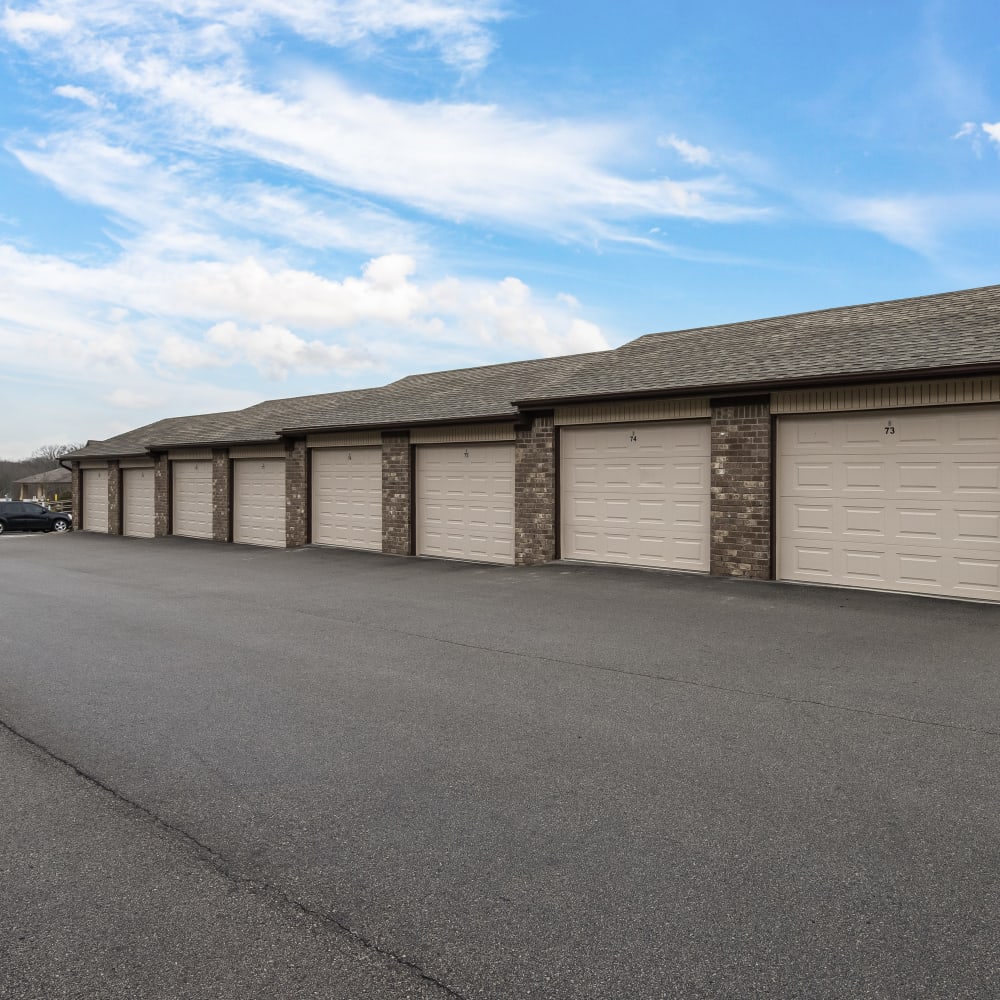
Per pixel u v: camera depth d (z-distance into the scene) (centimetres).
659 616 918
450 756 482
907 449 1034
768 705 573
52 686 652
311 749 497
